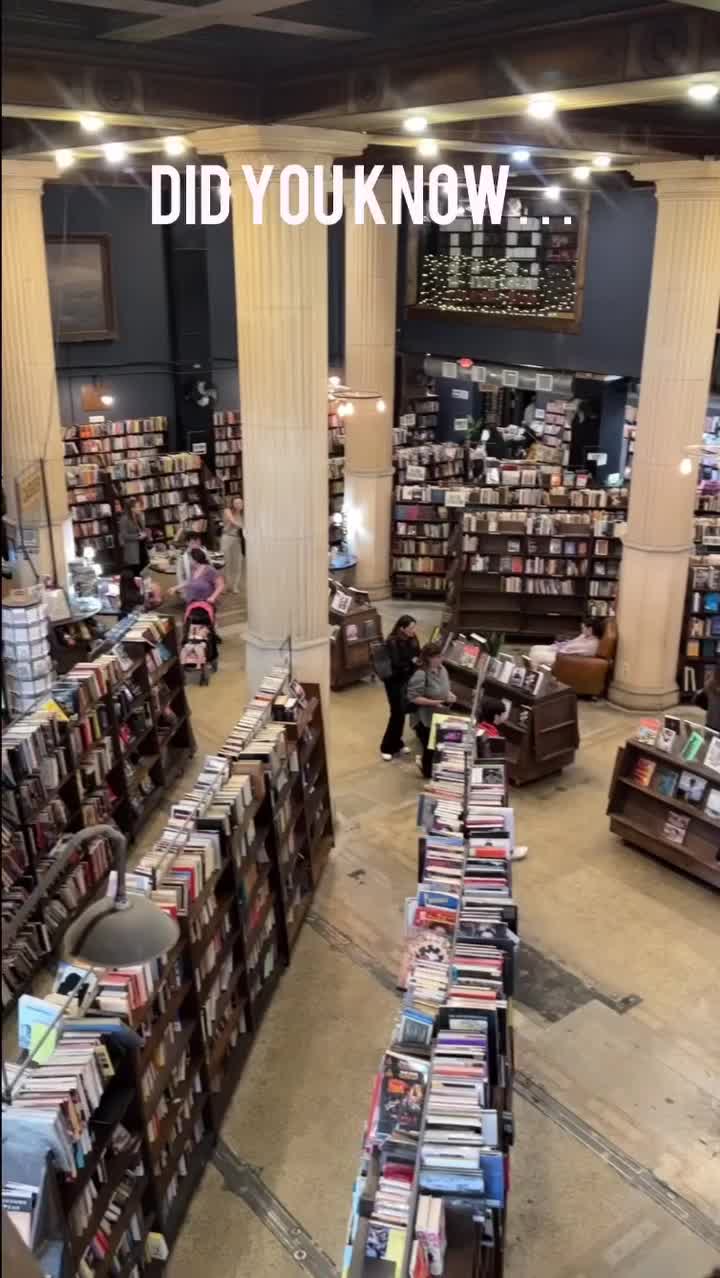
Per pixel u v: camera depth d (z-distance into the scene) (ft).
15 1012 23.02
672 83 16.84
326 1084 21.70
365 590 53.06
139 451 62.75
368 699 41.55
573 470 63.26
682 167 33.78
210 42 19.94
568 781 35.09
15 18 17.52
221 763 22.82
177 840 20.11
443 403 77.10
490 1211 15.05
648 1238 18.29
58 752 26.09
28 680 30.22
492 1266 15.67
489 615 48.08
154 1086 17.13
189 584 43.93
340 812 32.73
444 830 21.72
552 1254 17.93
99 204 59.36
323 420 27.94
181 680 35.45
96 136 26.71
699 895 28.66
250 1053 22.52
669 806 29.89
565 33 17.46
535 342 63.93
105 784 29.40
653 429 37.29
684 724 29.81
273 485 27.84
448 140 27.04
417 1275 13.50
